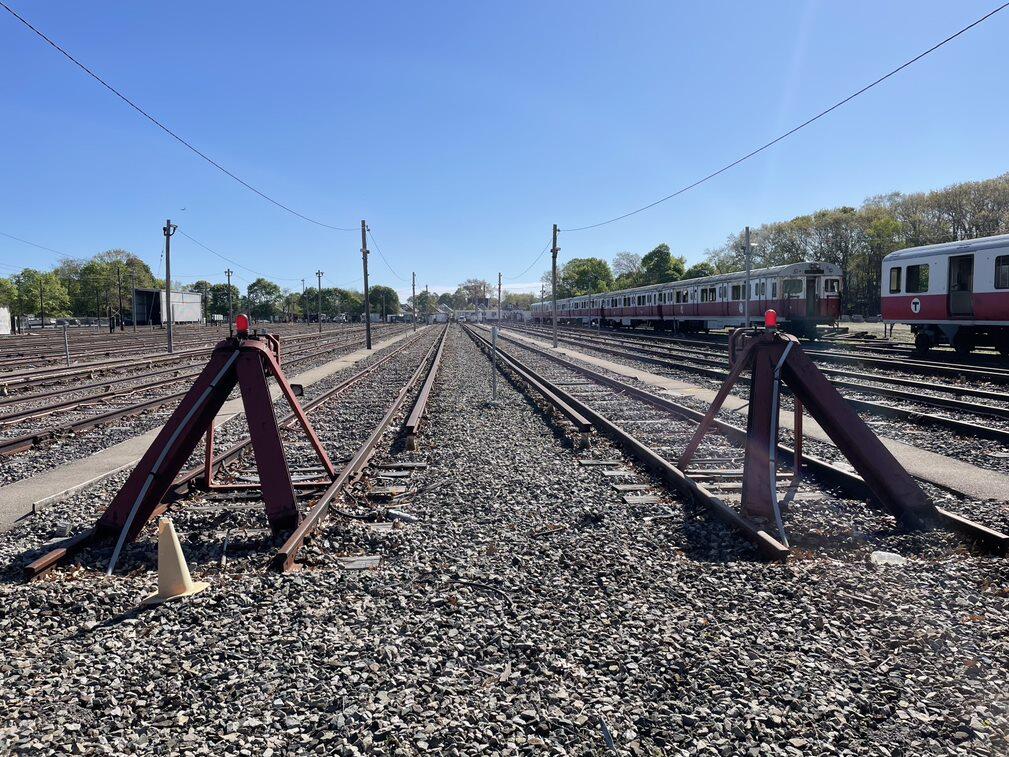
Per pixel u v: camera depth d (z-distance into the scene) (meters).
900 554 6.19
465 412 15.56
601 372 24.67
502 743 3.47
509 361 30.33
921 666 4.14
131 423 14.62
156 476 6.82
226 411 16.22
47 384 21.95
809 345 35.03
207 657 4.42
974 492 8.09
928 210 66.88
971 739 3.45
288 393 8.17
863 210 73.25
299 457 10.81
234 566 6.09
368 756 3.40
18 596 5.43
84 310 125.12
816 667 4.14
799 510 7.46
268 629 4.79
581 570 5.82
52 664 4.39
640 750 3.40
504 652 4.41
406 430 12.41
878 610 4.90
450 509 7.77
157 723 3.72
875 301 73.62
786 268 34.47
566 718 3.66
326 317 165.00
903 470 7.12
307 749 3.47
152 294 87.06
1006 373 17.98
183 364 31.00
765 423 7.30
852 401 14.91
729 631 4.63
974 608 4.90
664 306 51.25
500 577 5.64
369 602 5.23
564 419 14.01
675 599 5.18
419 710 3.75
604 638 4.55
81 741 3.55
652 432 12.62
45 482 9.30
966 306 23.77
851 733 3.51
